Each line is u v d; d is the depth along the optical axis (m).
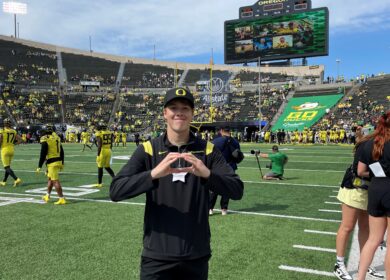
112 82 60.66
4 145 11.21
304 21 45.28
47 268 4.63
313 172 14.36
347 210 4.32
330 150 27.80
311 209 7.90
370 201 3.74
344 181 4.41
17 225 6.64
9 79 51.91
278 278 4.34
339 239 4.40
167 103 2.42
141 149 2.50
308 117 44.94
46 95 52.16
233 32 49.12
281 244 5.57
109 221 6.91
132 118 51.25
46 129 8.55
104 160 11.11
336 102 46.44
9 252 5.21
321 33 44.56
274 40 47.00
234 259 4.95
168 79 64.19
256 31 47.88
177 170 2.26
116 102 55.00
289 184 11.34
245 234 6.09
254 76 61.59
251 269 4.61
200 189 2.39
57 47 64.38
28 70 56.16
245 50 48.66
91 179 12.71
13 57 57.66
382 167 3.60
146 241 2.40
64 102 52.28
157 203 2.36
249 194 9.70
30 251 5.25
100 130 11.05
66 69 60.47
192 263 2.35
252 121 42.66
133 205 8.34
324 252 5.23
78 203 8.62
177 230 2.33
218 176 2.32
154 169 2.28
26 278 4.34
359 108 43.03
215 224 6.72
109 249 5.33
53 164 8.53
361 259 3.88
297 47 45.94
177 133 2.45
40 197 9.41
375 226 3.76
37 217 7.25
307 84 55.19
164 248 2.32
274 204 8.43
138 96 57.28
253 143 39.94
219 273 4.47
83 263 4.79
